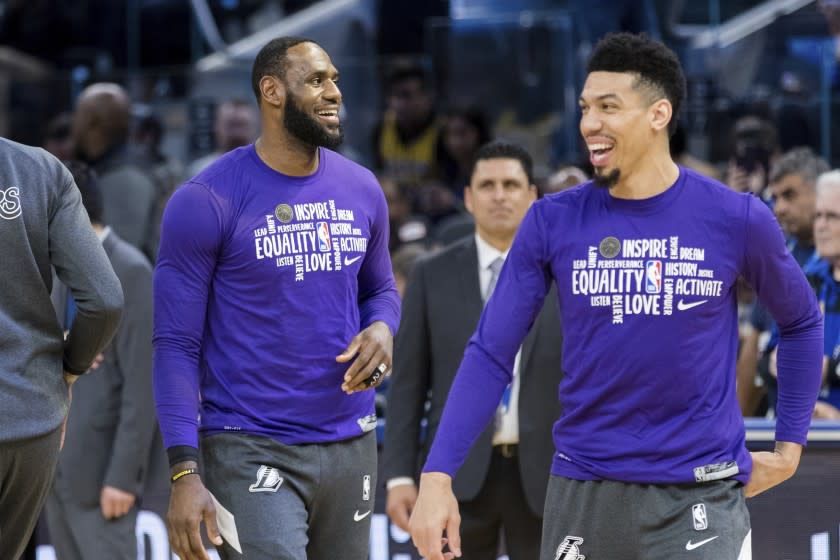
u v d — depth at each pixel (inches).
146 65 621.9
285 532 255.3
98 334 249.8
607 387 227.3
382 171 588.1
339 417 267.1
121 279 345.7
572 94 570.3
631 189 228.8
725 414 227.8
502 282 236.5
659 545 225.5
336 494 268.5
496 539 323.6
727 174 502.3
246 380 261.0
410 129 585.3
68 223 247.3
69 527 349.7
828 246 364.2
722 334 228.5
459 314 322.3
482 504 317.7
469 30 583.2
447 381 321.7
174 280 258.1
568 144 567.8
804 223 395.9
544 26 573.9
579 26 570.3
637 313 225.8
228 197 260.4
